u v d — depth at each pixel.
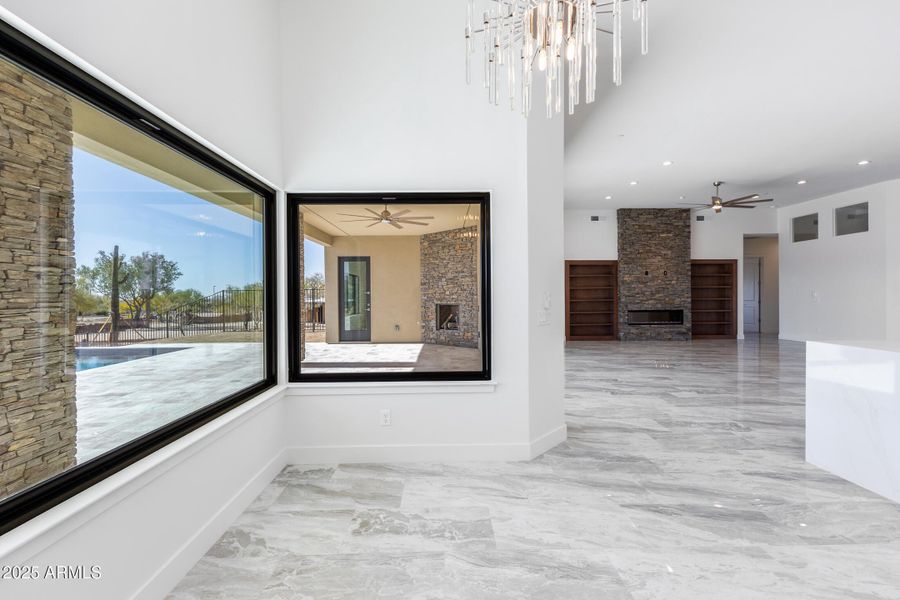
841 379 2.99
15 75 1.33
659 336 11.02
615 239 11.22
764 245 12.75
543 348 3.47
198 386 2.34
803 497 2.72
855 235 8.87
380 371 3.28
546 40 2.42
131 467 1.71
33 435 1.40
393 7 3.23
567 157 6.84
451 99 3.25
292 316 3.25
